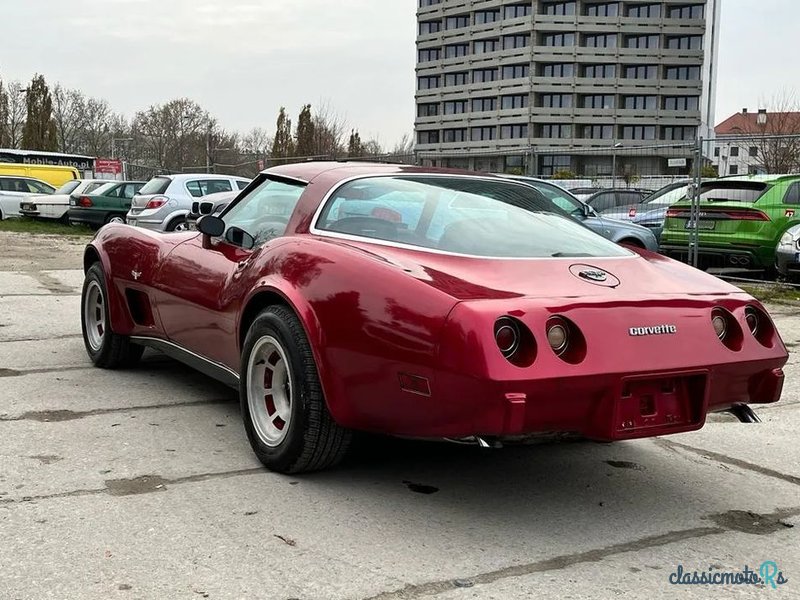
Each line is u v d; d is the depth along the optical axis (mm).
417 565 2691
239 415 4430
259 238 4043
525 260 3295
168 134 74000
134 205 16109
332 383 3209
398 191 3752
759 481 3746
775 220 10828
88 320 5539
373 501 3264
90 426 4141
